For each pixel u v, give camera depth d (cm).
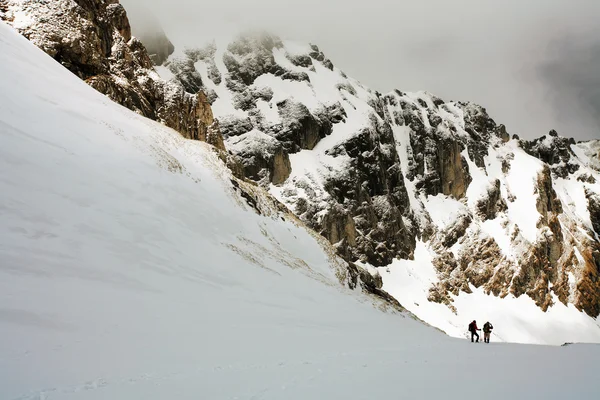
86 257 2120
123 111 4538
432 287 13562
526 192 19112
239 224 4194
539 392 1098
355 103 16338
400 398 1001
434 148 18000
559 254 17475
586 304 17312
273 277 3456
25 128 2758
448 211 16725
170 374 1139
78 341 1348
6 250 1823
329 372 1259
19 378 1009
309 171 12925
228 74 15900
